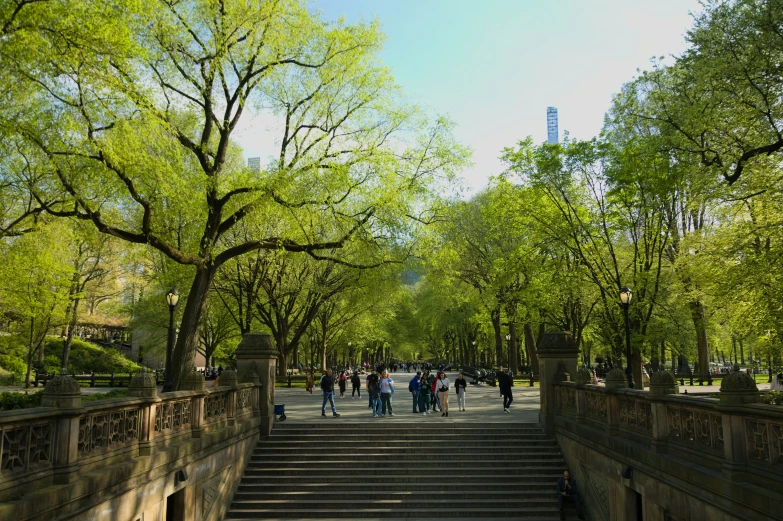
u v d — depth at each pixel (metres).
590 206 27.75
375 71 20.05
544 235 27.52
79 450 7.76
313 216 18.69
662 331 30.50
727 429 7.59
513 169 27.45
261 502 14.49
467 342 72.94
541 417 18.38
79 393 7.57
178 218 18.81
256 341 18.48
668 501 9.25
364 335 60.09
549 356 18.02
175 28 15.81
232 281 34.56
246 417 16.67
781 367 25.27
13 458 6.38
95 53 11.70
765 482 6.86
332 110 19.70
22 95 11.96
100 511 7.92
